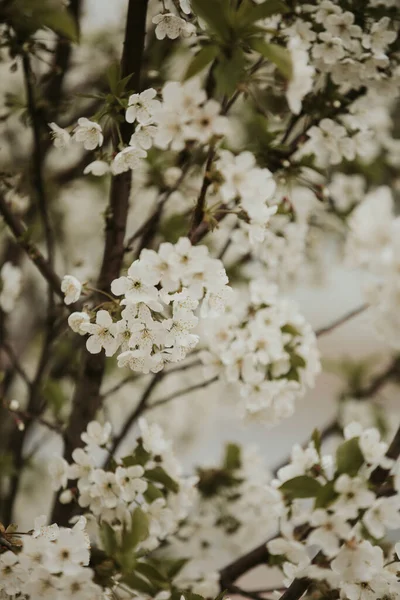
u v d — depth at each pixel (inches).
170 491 44.7
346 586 40.4
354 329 58.6
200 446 75.2
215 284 38.9
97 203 63.4
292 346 45.1
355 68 43.6
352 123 44.8
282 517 42.1
